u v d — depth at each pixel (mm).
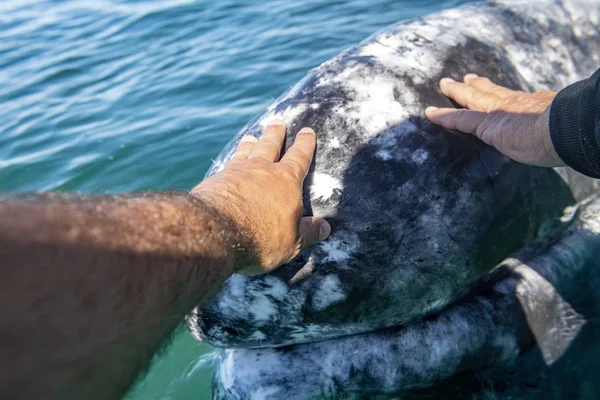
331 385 2328
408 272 2178
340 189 2068
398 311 2260
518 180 2264
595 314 2441
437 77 2273
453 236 2180
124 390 1049
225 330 2283
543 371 2381
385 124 2137
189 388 2994
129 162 4629
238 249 1430
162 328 1136
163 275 1113
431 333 2311
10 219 837
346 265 2117
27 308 819
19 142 5184
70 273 890
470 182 2180
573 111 1729
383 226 2100
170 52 6656
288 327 2250
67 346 892
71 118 5492
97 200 1063
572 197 2473
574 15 2695
